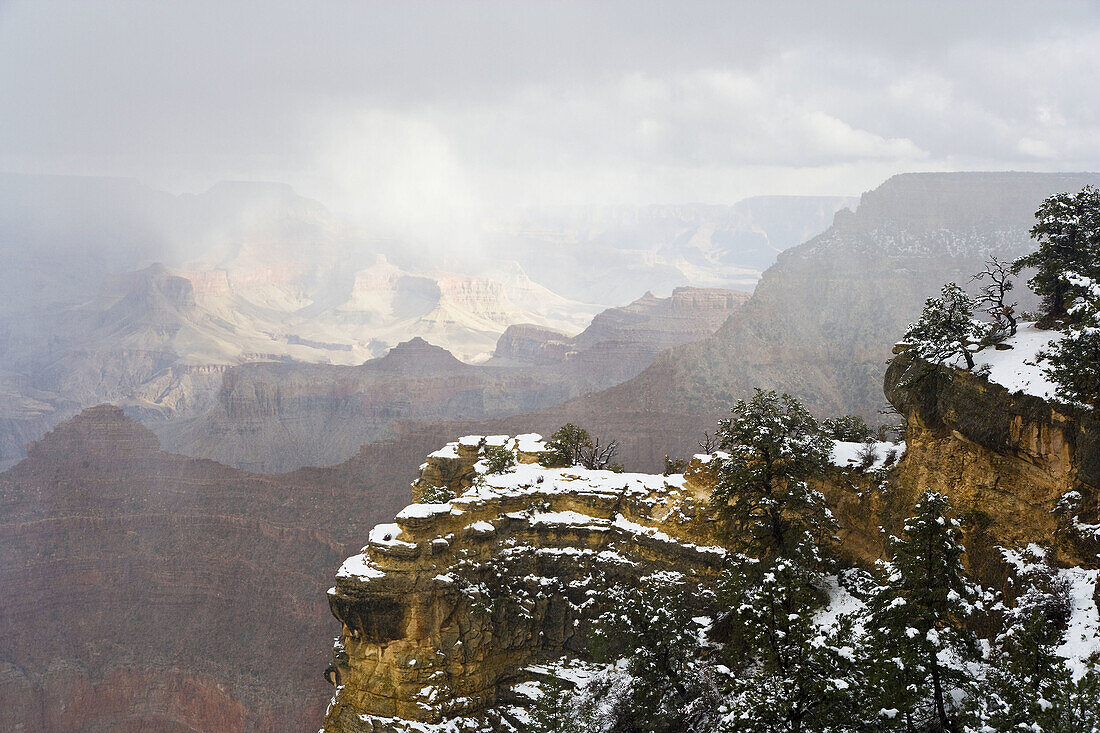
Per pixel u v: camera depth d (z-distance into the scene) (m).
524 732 70.06
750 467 69.19
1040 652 49.12
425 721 69.94
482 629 72.75
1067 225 67.00
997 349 65.75
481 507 76.75
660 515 75.44
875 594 54.50
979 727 46.09
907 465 69.06
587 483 79.00
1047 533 58.03
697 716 62.47
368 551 72.94
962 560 61.84
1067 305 63.25
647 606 66.81
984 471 62.78
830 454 72.75
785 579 56.19
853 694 49.81
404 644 71.44
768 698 50.41
